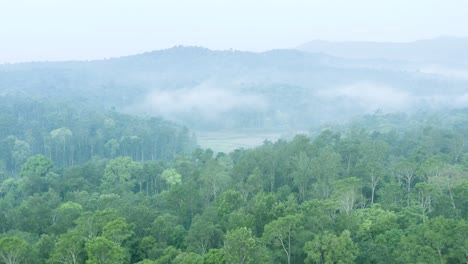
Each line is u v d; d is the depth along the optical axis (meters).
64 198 126.50
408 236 64.19
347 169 119.44
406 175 108.38
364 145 127.62
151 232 80.25
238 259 61.16
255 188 106.56
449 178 94.62
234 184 112.06
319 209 79.31
